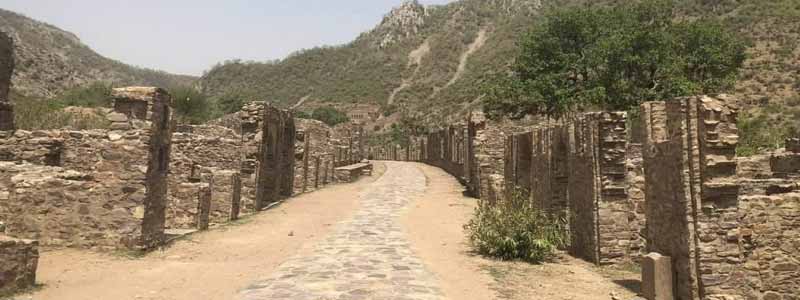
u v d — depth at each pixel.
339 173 36.66
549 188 15.05
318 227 17.66
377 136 103.31
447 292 9.30
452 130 43.59
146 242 12.35
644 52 35.16
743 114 39.03
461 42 166.50
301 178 29.86
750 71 58.88
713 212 8.09
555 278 10.57
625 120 12.04
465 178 34.09
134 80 139.12
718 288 8.00
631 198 11.97
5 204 11.91
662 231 9.08
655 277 8.56
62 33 139.62
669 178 8.83
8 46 16.42
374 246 14.05
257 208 21.72
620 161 11.98
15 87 49.34
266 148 23.09
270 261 12.01
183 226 16.30
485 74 112.88
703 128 8.19
